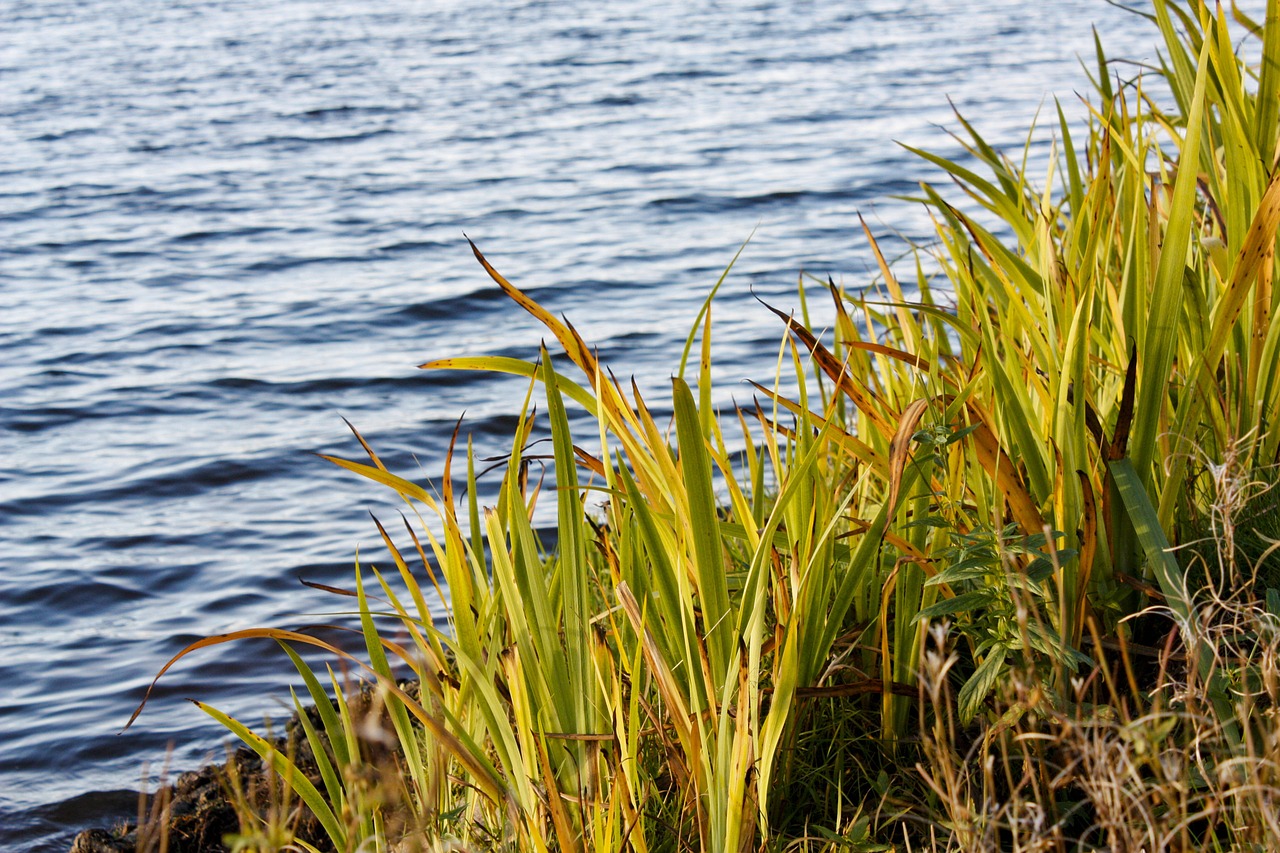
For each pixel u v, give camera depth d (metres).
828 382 7.68
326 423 8.12
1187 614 2.11
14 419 8.36
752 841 2.03
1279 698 1.90
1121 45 26.36
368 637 2.35
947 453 2.48
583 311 10.46
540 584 2.13
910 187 14.38
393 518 6.65
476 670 2.11
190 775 3.78
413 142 19.22
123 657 5.29
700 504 2.08
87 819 4.13
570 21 35.84
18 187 16.58
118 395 8.80
